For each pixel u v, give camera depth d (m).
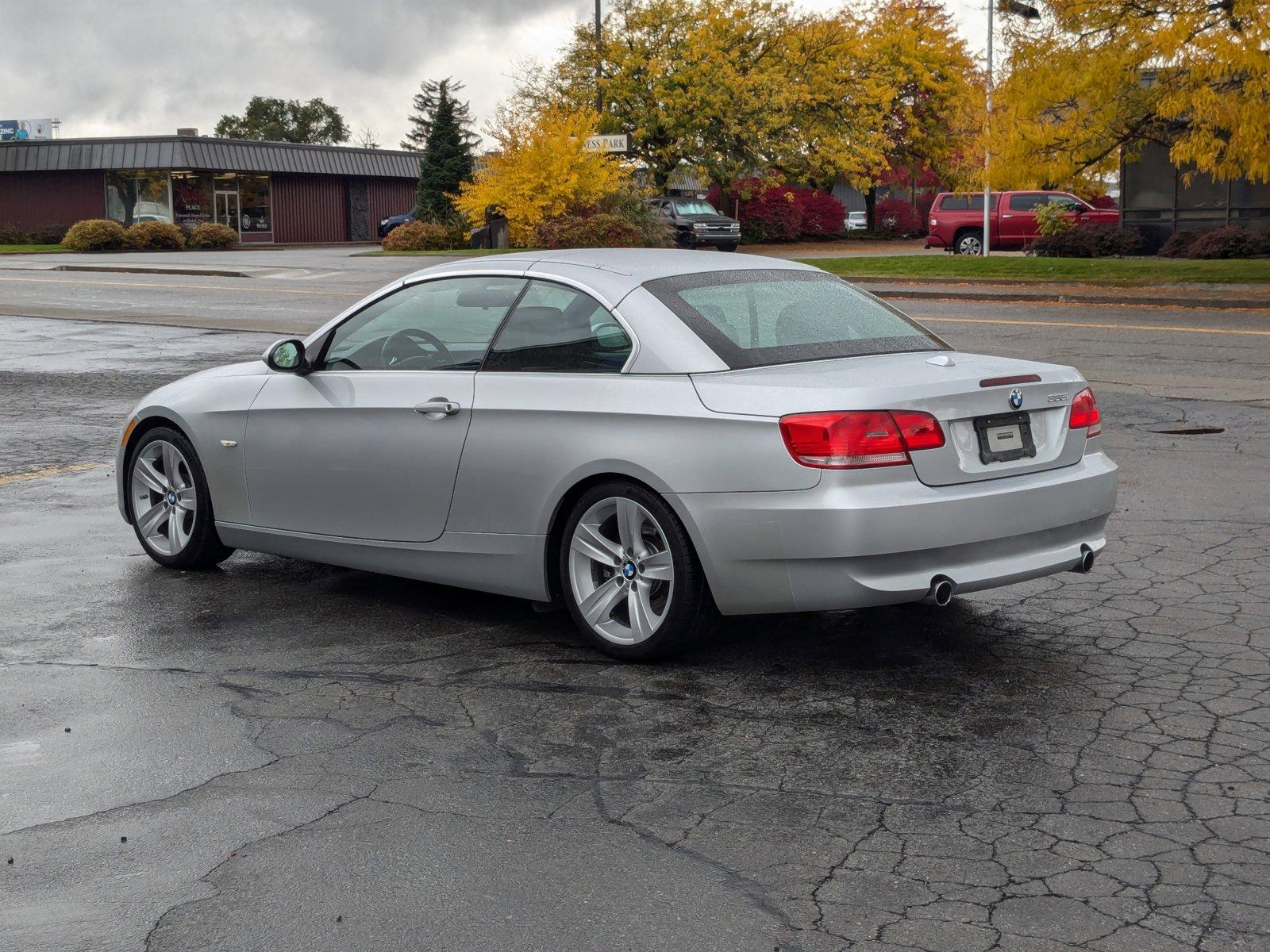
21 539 7.56
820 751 4.40
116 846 3.77
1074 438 5.41
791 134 52.50
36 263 39.91
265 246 58.97
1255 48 22.36
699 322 5.29
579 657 5.46
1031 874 3.51
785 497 4.82
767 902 3.39
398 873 3.58
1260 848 3.64
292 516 6.37
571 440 5.31
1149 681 5.02
